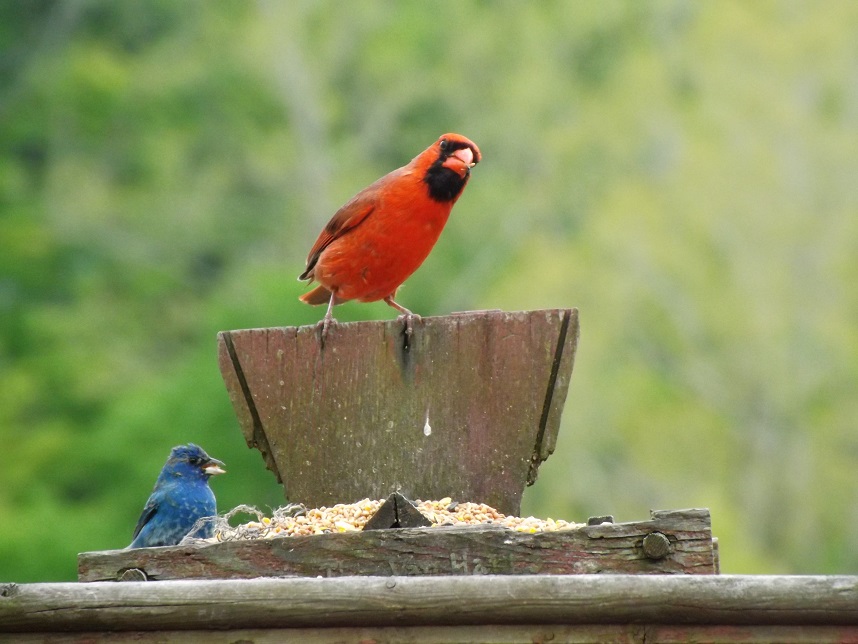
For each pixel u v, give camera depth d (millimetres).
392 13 30734
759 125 24688
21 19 33250
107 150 31172
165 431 19719
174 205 30047
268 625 4191
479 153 6918
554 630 4133
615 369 22656
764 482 22234
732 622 4082
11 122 31312
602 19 29000
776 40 25312
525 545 4336
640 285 23656
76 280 29391
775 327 22906
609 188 26078
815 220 23641
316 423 5504
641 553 4277
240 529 4777
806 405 22438
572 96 28578
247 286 23312
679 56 26672
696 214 24000
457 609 4117
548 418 5375
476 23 29969
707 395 22719
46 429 24703
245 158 30344
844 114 24812
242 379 5574
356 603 4141
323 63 30469
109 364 27625
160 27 32406
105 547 19578
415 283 26125
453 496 5387
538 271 24297
